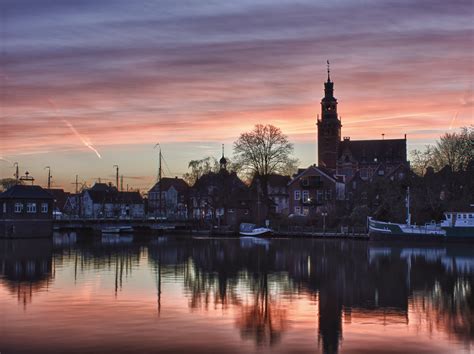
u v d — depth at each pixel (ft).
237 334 101.45
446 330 104.53
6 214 407.44
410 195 418.72
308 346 94.02
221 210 564.30
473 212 348.18
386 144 622.95
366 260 235.61
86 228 529.86
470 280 170.71
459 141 470.39
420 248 310.65
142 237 451.94
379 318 114.83
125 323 109.19
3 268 199.82
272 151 513.86
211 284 161.27
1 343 94.63
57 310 121.19
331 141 623.77
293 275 182.39
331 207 489.26
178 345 94.07
